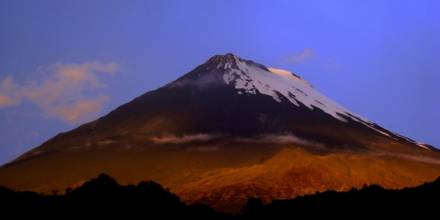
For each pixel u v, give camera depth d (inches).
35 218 2222.0
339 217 2642.7
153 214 2400.3
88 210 2326.5
